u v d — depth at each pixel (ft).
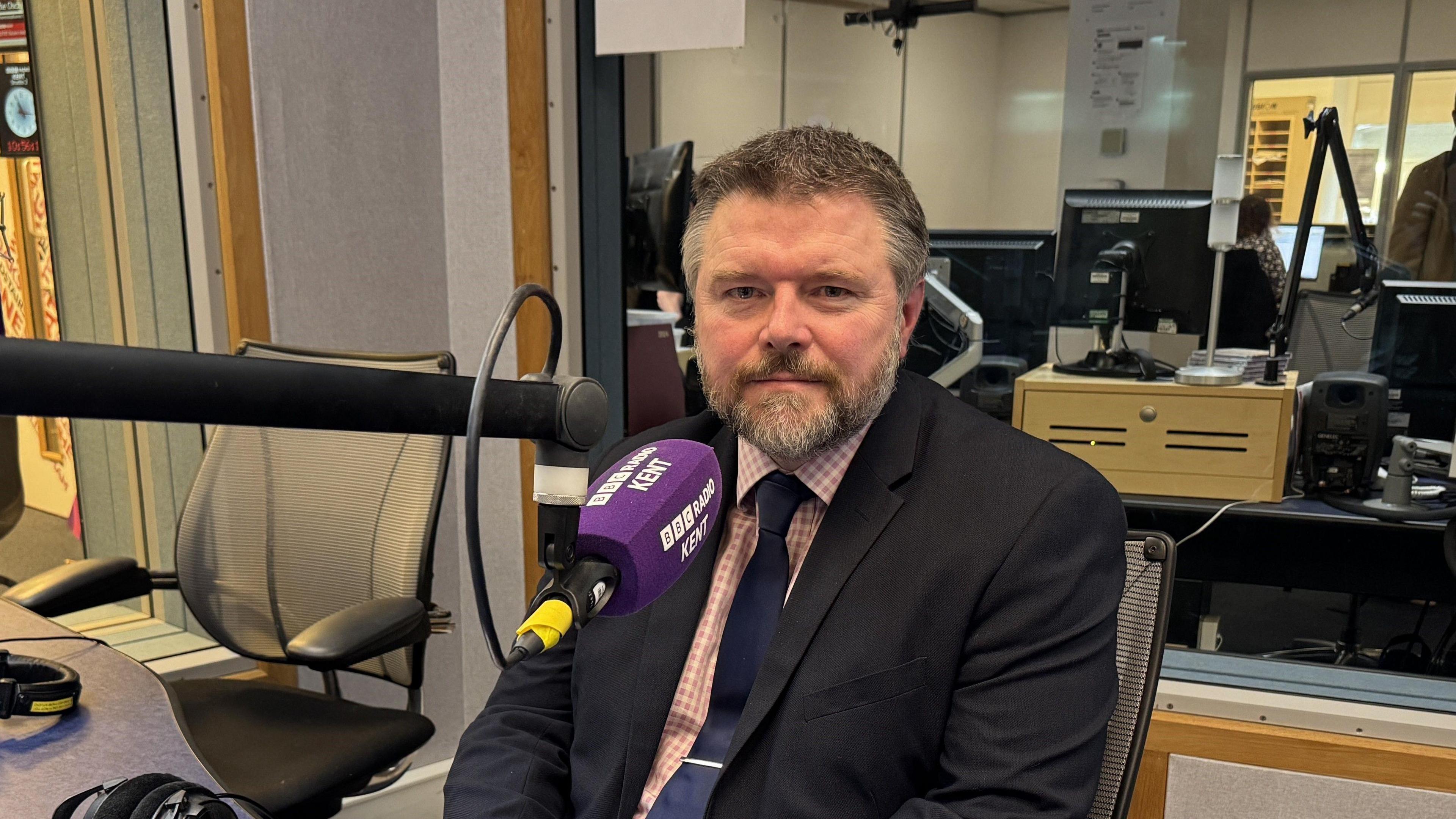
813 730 3.05
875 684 3.06
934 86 20.95
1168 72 12.28
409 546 5.16
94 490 7.60
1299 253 7.83
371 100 7.00
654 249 7.82
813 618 3.17
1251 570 7.55
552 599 1.86
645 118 7.67
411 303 7.40
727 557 3.57
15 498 7.63
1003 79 22.86
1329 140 7.78
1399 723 5.40
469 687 7.87
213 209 6.56
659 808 3.22
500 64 6.95
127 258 7.03
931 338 9.39
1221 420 7.44
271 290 6.73
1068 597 3.04
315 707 5.27
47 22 6.95
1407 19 12.74
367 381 1.46
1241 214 7.91
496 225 7.22
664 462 2.45
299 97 6.69
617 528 2.08
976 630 3.09
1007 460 3.31
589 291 7.35
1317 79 13.64
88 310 7.33
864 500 3.30
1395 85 12.94
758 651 3.31
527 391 1.67
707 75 14.14
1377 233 10.82
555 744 3.66
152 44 6.54
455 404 1.57
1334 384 7.37
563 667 3.79
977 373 9.38
